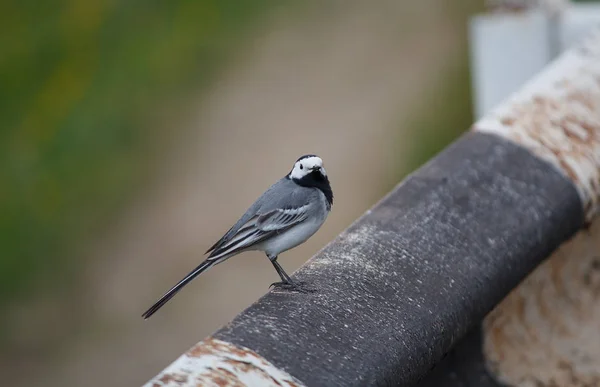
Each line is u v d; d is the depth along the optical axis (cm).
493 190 414
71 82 1989
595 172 439
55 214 1803
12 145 1898
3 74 1973
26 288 1711
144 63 2056
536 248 399
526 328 447
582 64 507
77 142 1916
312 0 2267
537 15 743
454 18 2028
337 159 1811
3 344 1605
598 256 470
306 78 2047
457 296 348
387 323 319
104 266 1730
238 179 1836
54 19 2073
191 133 1955
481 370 436
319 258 361
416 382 324
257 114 1973
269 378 279
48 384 1536
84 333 1620
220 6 2186
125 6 2125
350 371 292
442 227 384
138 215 1803
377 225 384
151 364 1529
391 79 1973
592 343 449
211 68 2094
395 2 2169
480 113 783
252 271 1642
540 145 445
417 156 1731
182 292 1641
